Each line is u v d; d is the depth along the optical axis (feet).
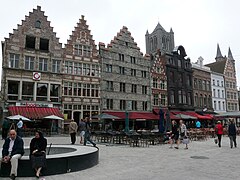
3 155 26.25
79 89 110.32
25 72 97.40
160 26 337.93
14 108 90.22
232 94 191.62
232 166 33.17
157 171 29.71
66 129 101.86
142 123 130.00
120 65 125.18
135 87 129.90
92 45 117.39
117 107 119.96
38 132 27.61
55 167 27.91
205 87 168.86
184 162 36.42
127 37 131.54
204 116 138.92
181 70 151.74
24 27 100.78
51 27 107.24
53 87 104.01
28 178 25.91
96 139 81.10
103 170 30.27
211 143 70.33
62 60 107.34
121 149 53.62
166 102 139.85
